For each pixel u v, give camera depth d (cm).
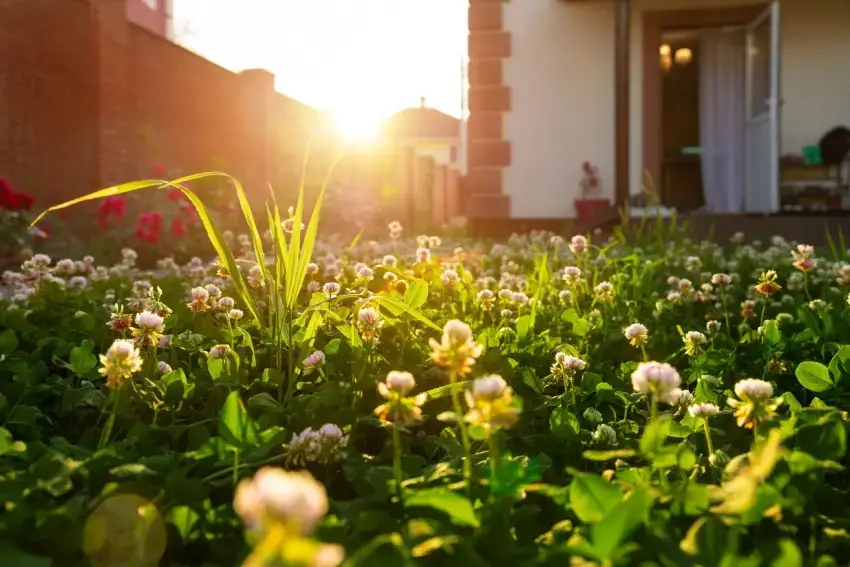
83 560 119
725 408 211
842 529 125
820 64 1170
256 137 1370
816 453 137
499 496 127
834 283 452
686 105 1390
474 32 1227
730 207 1229
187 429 178
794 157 1155
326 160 1562
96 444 176
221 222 1053
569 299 377
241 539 124
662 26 1198
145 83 1077
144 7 1614
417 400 136
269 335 253
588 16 1204
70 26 932
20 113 862
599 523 100
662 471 145
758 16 1168
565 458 177
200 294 269
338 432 151
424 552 108
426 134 4178
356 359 225
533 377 228
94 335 290
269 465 157
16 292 402
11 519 119
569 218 1216
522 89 1223
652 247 722
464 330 133
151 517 121
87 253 796
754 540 118
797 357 267
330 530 115
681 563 105
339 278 409
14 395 214
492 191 1232
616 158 1100
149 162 1015
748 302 326
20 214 734
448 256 729
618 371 266
